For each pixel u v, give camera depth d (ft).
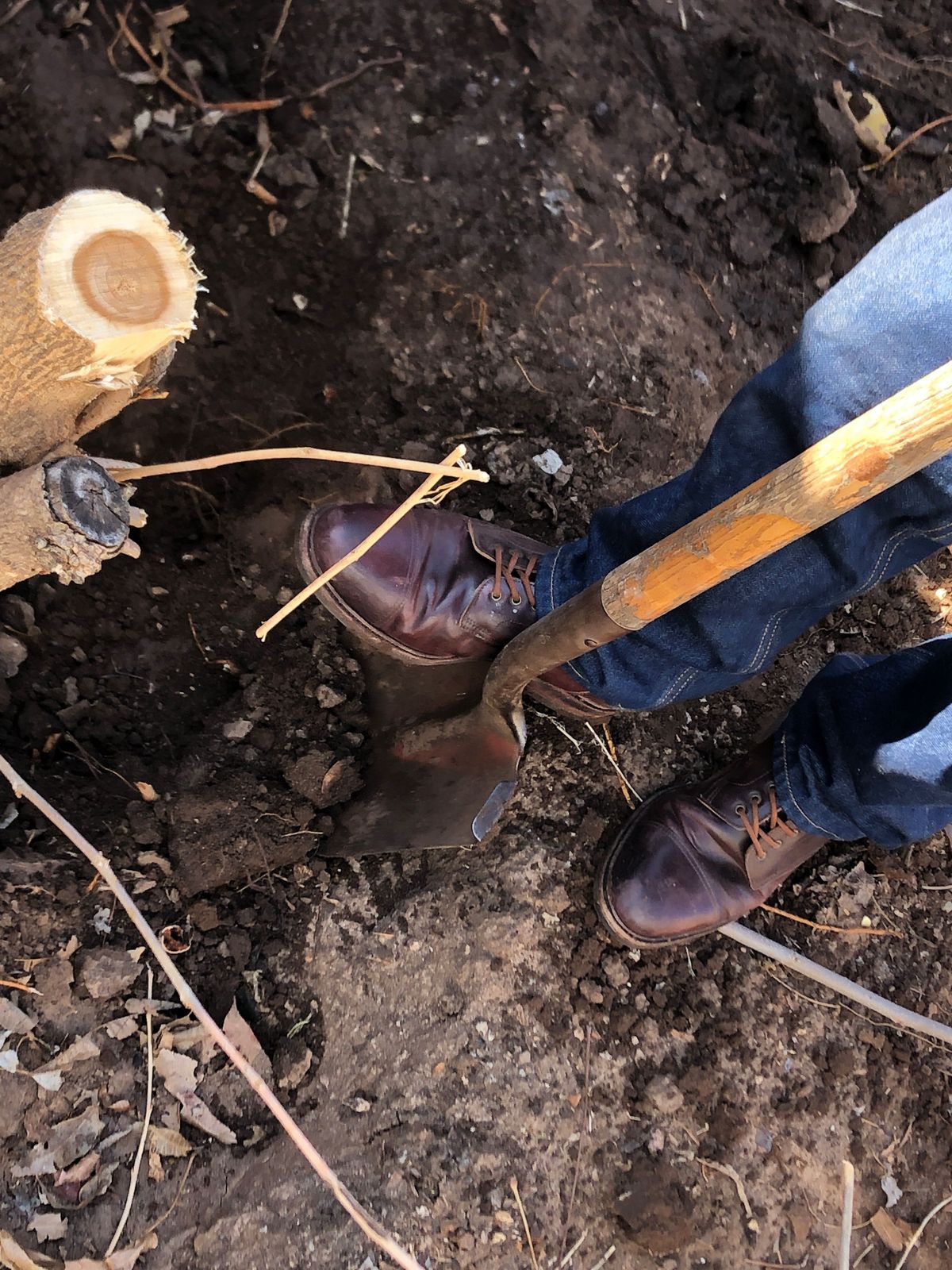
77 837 4.00
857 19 6.81
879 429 2.31
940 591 6.34
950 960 5.55
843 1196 4.76
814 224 6.37
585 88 5.80
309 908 4.73
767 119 6.34
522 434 5.62
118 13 5.00
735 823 5.09
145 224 2.45
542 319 5.60
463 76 5.55
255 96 5.21
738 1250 4.63
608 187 5.82
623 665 4.32
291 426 5.33
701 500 3.75
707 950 5.15
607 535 4.36
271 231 5.21
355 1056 4.51
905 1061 5.21
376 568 4.56
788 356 3.26
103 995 4.17
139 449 5.13
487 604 4.69
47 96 4.83
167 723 4.99
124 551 3.00
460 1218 4.32
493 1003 4.74
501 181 5.57
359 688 5.24
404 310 5.41
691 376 5.98
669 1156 4.68
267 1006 4.50
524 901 4.96
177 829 4.62
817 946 5.35
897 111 6.81
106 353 2.52
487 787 4.67
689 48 6.16
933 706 4.33
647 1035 4.89
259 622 5.21
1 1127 3.83
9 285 2.42
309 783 4.90
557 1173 4.52
